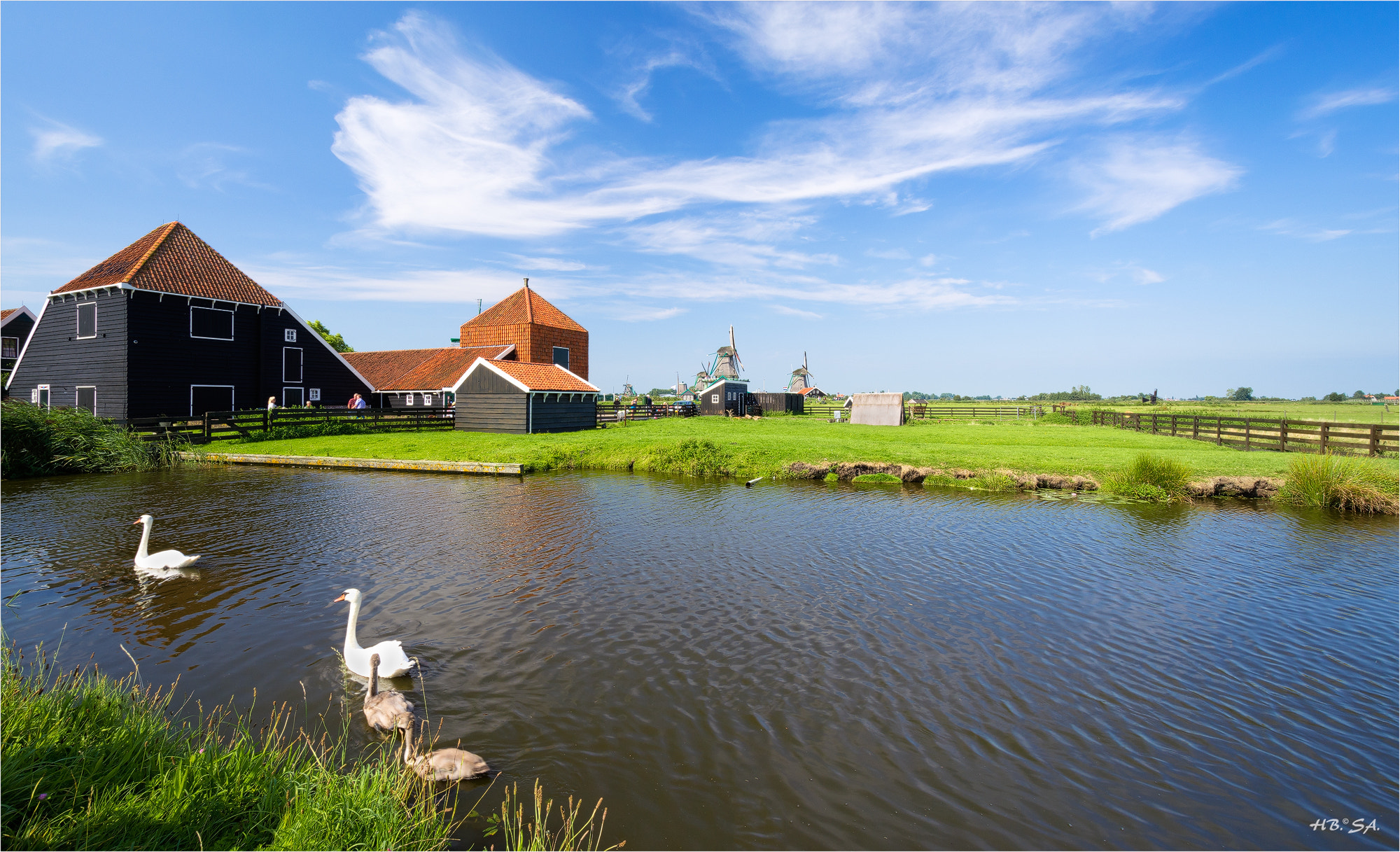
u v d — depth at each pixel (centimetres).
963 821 504
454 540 1325
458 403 3594
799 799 524
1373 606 988
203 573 1078
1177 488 1886
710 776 551
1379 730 651
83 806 404
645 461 2414
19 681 566
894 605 972
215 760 473
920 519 1563
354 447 2772
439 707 651
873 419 4897
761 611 937
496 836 464
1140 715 673
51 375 3378
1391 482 1755
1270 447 2795
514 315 4969
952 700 693
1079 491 1972
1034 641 849
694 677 729
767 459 2361
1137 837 493
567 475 2312
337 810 427
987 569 1159
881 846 472
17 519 1468
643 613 920
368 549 1244
